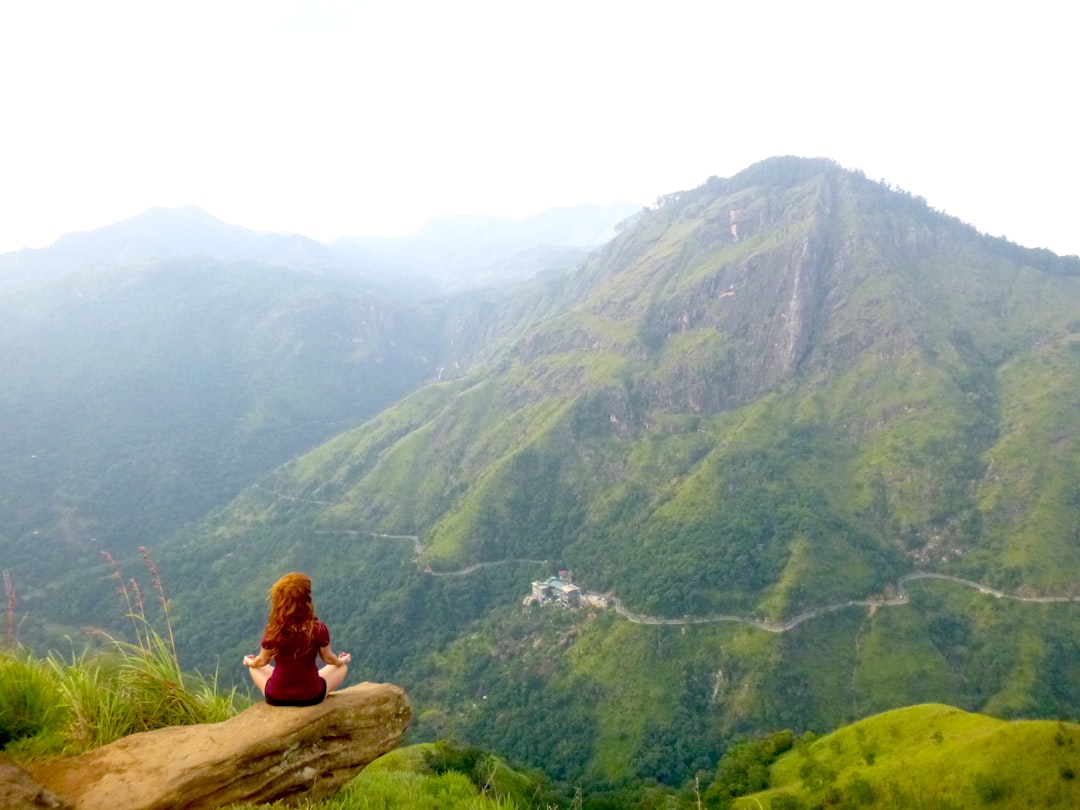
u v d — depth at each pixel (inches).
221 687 454.0
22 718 334.3
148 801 277.0
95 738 348.8
